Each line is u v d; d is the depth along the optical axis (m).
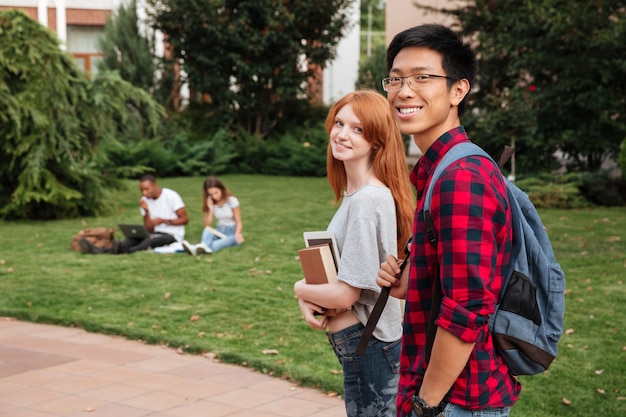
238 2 23.42
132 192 17.42
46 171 13.95
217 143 22.83
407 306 2.19
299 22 23.70
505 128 16.38
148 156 21.39
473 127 17.33
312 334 6.30
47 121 13.64
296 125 25.11
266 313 6.96
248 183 19.77
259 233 11.49
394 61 2.25
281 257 9.62
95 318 6.79
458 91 2.22
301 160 22.20
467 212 1.99
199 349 5.92
